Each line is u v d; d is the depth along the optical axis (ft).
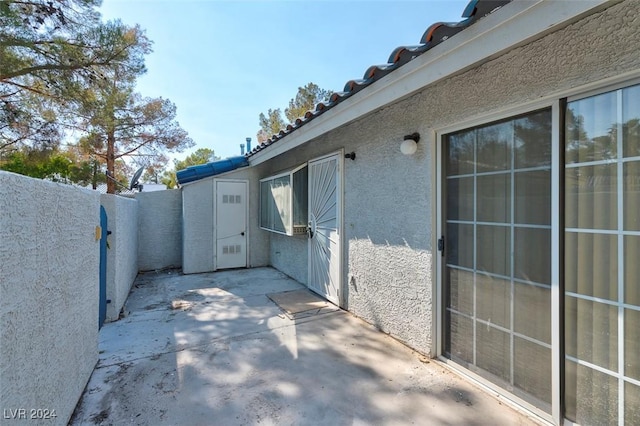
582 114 6.42
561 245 6.75
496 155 8.25
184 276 23.47
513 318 7.84
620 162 5.89
